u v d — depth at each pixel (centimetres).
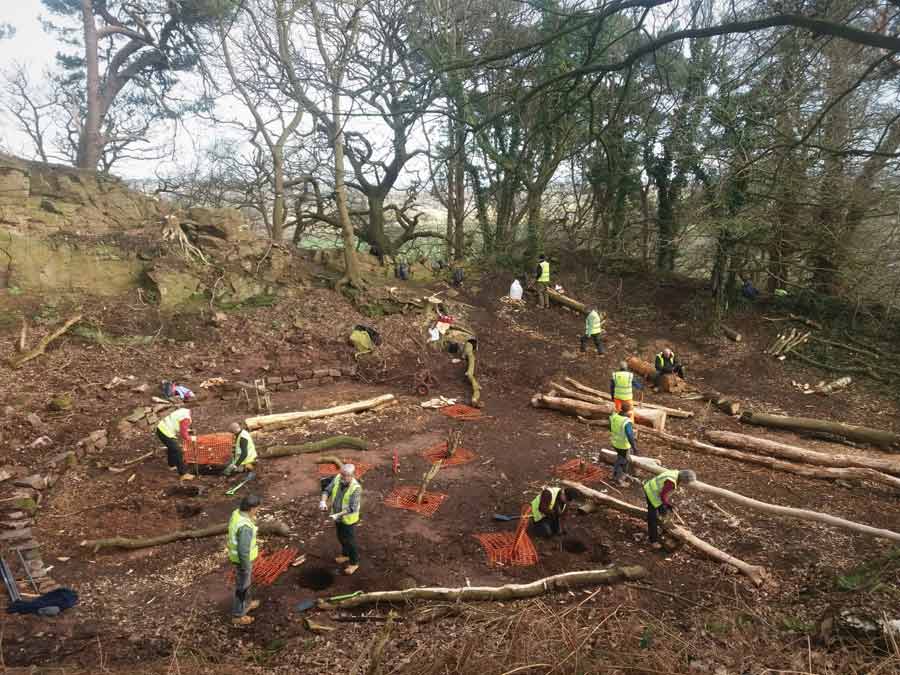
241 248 1886
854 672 489
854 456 1038
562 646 533
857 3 672
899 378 1528
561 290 2209
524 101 679
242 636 617
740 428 1284
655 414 1222
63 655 575
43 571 713
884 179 1472
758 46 810
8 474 926
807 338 1747
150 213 1916
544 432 1243
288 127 2316
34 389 1247
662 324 1986
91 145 2469
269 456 1077
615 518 883
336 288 1966
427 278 2289
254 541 642
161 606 666
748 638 592
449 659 529
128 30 2516
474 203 2636
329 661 571
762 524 858
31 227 1622
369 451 1127
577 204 2414
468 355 1582
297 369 1530
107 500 903
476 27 1719
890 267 1625
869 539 807
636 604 668
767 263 1852
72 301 1559
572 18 616
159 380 1390
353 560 735
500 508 912
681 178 2062
